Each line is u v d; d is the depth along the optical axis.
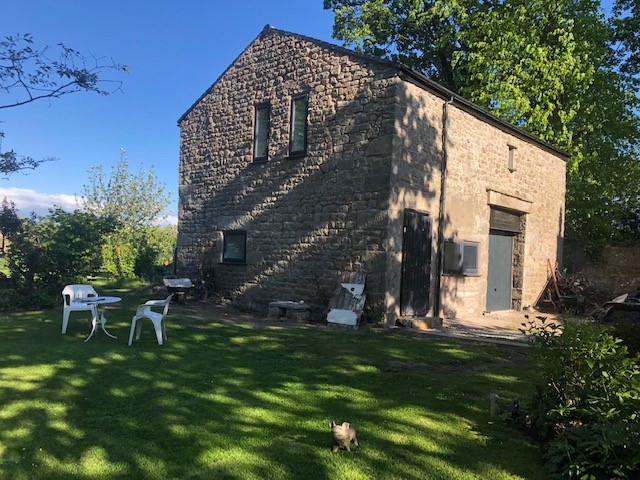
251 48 12.30
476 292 11.70
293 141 11.12
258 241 11.76
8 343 6.79
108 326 8.38
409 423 4.09
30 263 10.71
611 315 9.69
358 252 9.59
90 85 6.08
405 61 21.75
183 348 6.84
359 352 6.82
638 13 18.64
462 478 3.15
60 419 4.03
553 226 15.27
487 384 5.34
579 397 3.59
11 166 5.93
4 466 3.22
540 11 15.51
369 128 9.58
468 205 11.25
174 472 3.17
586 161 16.58
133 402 4.50
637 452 2.93
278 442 3.65
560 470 3.20
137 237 21.41
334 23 20.84
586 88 15.34
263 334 8.12
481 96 15.87
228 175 12.73
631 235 17.45
